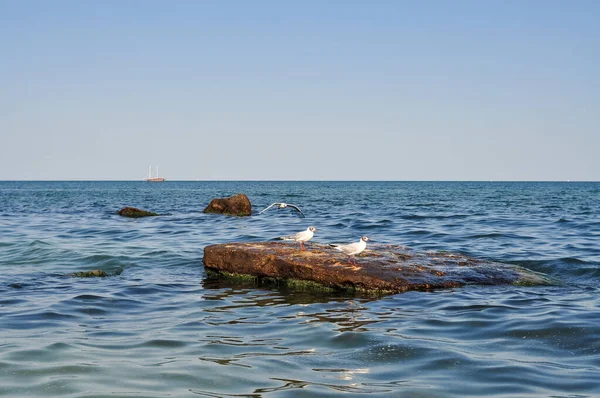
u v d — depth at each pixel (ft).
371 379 24.47
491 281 46.50
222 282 49.49
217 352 28.40
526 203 201.98
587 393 22.52
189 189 491.31
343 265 46.34
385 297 42.32
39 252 67.56
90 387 23.41
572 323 32.53
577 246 68.54
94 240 79.97
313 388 23.38
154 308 39.27
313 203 202.80
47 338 30.81
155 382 24.04
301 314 37.22
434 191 403.95
